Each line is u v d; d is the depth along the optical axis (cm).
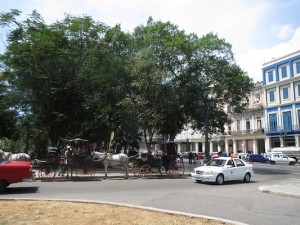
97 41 3028
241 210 1052
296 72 5681
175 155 2431
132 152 3569
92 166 2128
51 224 747
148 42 3438
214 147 7931
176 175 2320
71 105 2936
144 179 2136
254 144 6588
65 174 2133
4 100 2956
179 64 3459
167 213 903
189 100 3322
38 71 2797
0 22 2788
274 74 6162
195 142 8644
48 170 2012
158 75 3078
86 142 2398
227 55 3497
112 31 3306
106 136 3095
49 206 970
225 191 1573
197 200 1246
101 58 3061
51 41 2739
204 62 3444
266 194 1471
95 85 3081
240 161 2117
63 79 2888
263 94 6444
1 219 785
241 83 3444
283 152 5288
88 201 1065
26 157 2505
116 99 3272
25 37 2820
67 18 2975
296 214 999
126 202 1162
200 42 3406
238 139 7006
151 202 1173
